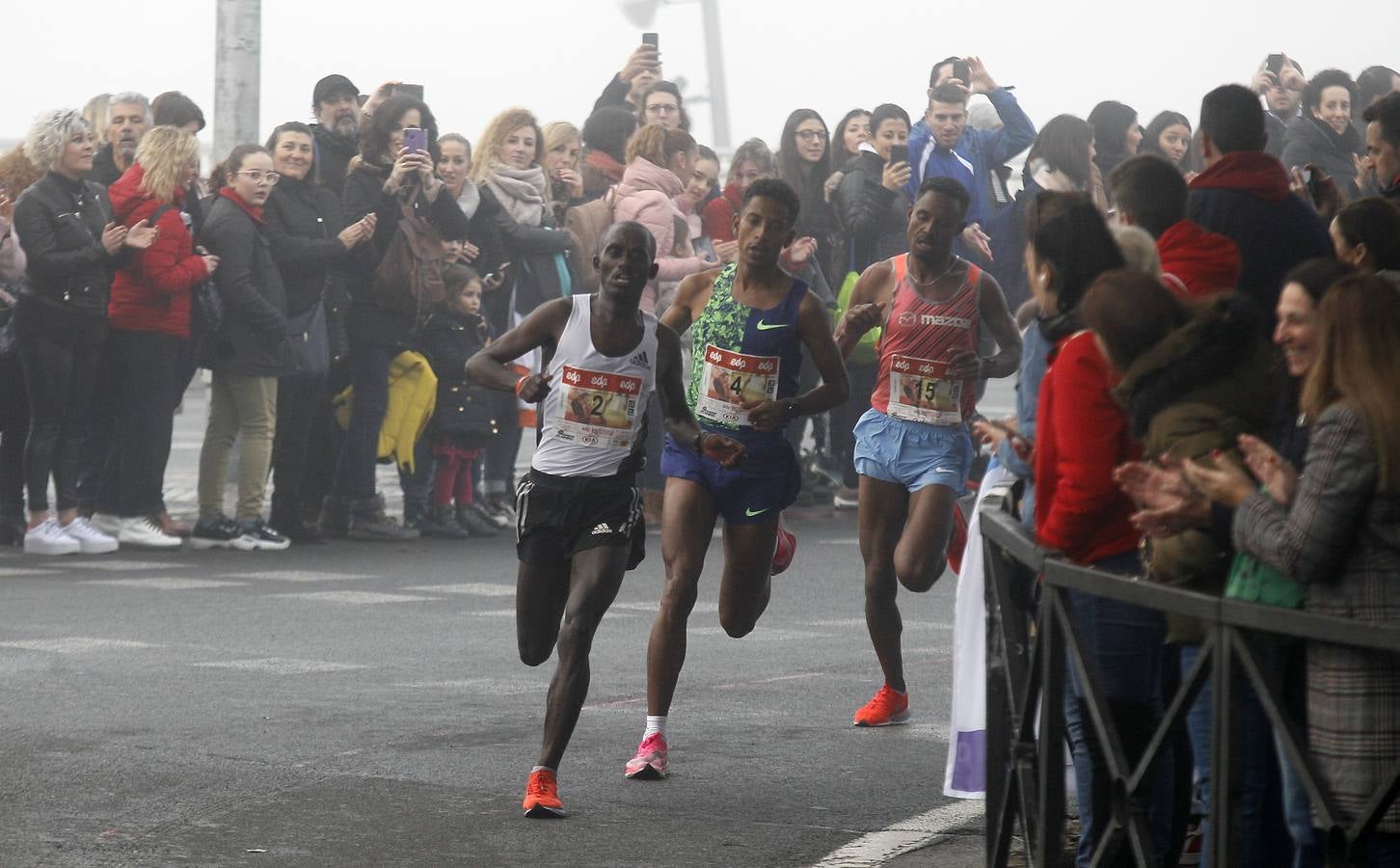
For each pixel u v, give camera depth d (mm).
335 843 14383
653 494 35500
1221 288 13609
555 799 15359
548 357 16344
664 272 34375
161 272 31328
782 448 17766
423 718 19125
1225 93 15641
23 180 31562
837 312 35562
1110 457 11320
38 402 31438
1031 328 13047
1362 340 9562
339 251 32281
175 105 33375
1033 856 11430
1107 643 11570
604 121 37969
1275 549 9703
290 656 22734
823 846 14523
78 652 22766
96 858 13836
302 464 33969
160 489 33094
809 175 36844
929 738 18656
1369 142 17312
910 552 18859
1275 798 10922
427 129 33656
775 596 28375
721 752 17891
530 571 16266
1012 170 38750
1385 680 9453
